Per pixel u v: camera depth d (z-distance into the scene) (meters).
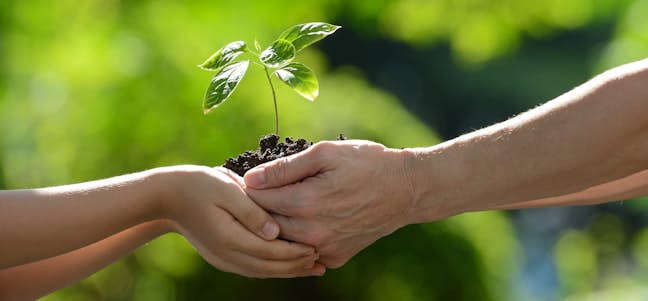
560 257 9.34
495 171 2.44
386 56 18.81
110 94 5.80
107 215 2.34
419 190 2.51
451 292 5.43
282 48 2.51
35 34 6.70
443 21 8.56
